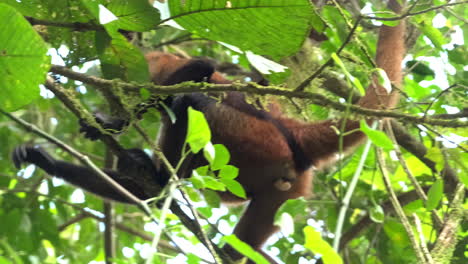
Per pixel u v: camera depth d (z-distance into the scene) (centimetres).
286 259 658
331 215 659
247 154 551
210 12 360
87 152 788
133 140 764
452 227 469
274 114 575
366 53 445
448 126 366
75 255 729
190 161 571
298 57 564
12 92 312
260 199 578
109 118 528
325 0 565
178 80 591
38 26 445
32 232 624
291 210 417
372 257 664
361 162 442
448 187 582
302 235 671
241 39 374
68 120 763
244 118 559
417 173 645
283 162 550
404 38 568
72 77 427
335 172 568
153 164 560
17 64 298
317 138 554
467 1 450
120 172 539
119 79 428
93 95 693
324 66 362
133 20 374
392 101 521
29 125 378
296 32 364
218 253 503
